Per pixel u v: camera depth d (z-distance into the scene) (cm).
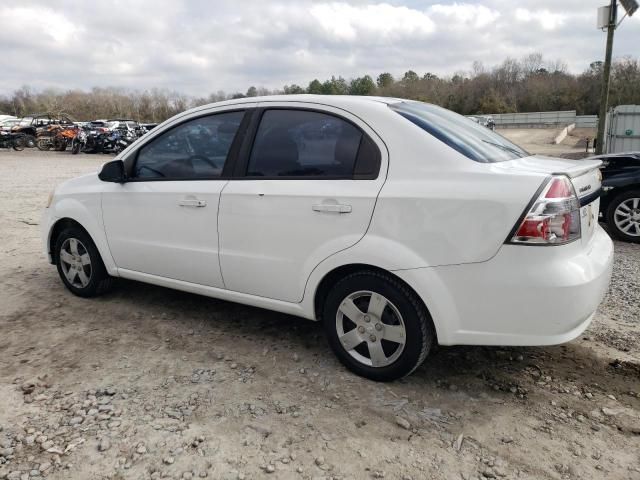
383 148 295
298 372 327
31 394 300
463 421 277
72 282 459
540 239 255
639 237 662
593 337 375
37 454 248
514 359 344
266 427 270
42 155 2492
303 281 321
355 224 295
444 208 270
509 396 301
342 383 313
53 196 458
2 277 515
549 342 264
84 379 317
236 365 336
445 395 302
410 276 280
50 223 457
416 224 278
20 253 612
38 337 377
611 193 679
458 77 9562
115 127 2912
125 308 432
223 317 414
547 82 8319
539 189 256
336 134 313
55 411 283
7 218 830
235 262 347
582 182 288
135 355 349
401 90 9556
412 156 287
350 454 251
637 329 388
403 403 293
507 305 264
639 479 235
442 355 349
